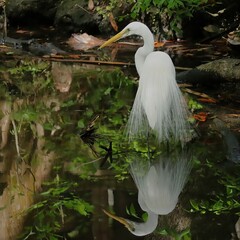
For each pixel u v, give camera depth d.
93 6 18.28
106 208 7.75
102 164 9.20
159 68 9.27
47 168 9.05
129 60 15.05
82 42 17.19
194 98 11.99
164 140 9.62
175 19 15.75
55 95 12.62
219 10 17.23
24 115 11.41
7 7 18.73
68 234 7.10
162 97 9.21
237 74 12.80
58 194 8.17
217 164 9.18
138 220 7.45
